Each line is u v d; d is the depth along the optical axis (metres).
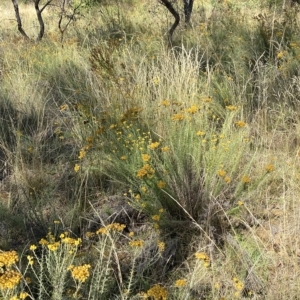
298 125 3.78
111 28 8.66
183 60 4.52
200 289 2.42
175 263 2.71
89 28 9.41
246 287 2.41
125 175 3.32
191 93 4.15
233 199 3.02
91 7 13.71
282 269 2.47
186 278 2.55
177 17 7.31
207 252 2.72
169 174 3.11
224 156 3.10
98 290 2.18
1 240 2.86
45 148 4.22
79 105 4.21
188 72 4.46
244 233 2.90
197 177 3.02
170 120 3.51
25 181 3.47
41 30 9.28
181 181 2.99
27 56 6.98
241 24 7.65
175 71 4.45
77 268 1.92
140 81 4.46
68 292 2.19
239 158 3.17
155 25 8.77
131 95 4.23
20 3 18.80
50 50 7.66
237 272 2.55
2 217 2.99
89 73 4.88
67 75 5.87
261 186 3.10
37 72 6.27
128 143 3.40
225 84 4.65
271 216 3.02
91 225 3.07
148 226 3.03
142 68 4.99
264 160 3.41
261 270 2.55
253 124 3.93
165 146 3.27
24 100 5.12
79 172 3.46
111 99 4.29
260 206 3.03
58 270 2.15
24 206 3.22
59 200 3.44
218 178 3.06
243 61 5.52
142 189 2.89
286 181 3.18
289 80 4.57
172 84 4.20
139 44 7.14
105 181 3.56
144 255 2.68
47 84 5.73
